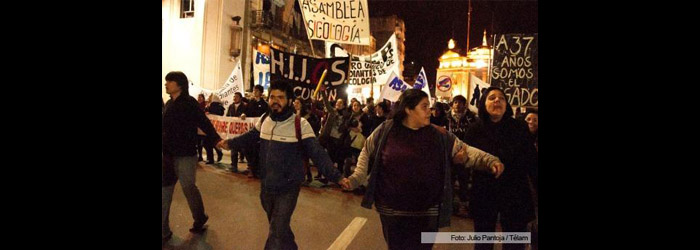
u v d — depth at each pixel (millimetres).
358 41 7766
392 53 11383
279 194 3658
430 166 3082
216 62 18625
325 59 7059
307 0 7602
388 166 3135
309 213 5867
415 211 3086
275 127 3699
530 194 3387
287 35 25641
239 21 19609
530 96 5875
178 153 4477
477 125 3520
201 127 4500
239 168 9219
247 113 9547
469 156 3182
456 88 22000
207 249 4383
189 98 4504
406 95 3129
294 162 3662
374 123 8281
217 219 5352
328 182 8047
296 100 7512
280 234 3584
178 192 6641
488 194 3391
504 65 6008
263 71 14359
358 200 6777
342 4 7746
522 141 3371
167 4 18469
